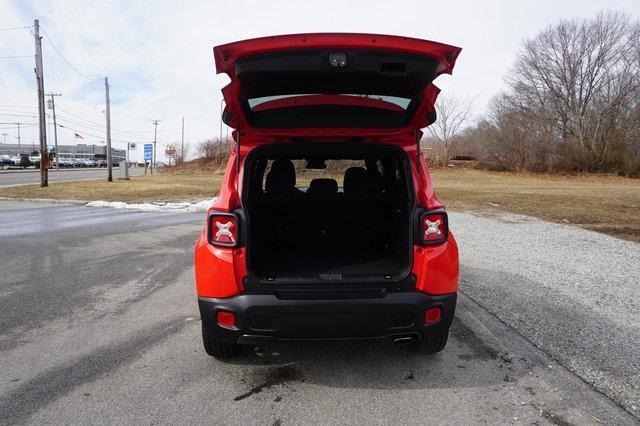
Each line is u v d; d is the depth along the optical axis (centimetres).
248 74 275
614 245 810
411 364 338
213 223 292
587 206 1447
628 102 3803
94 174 4169
